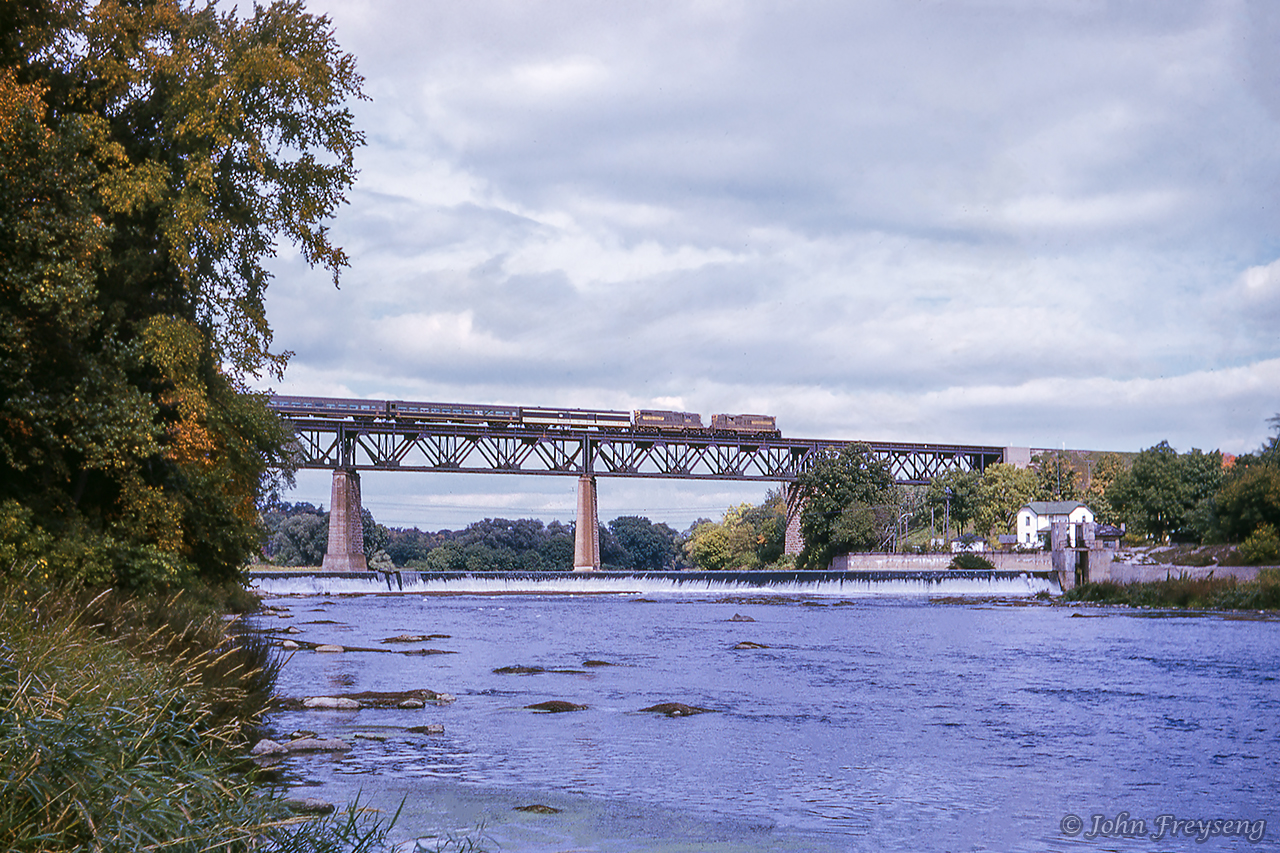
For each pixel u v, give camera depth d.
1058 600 85.75
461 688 25.77
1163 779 15.79
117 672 10.84
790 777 15.55
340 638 42.69
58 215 22.64
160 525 27.20
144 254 28.05
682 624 55.88
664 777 15.34
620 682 28.03
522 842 11.15
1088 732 20.27
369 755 16.12
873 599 90.38
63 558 22.25
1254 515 87.25
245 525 36.28
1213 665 34.41
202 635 18.12
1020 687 27.86
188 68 27.44
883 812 13.38
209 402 33.03
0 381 22.25
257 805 8.53
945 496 144.38
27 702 7.54
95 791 7.14
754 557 169.50
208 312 30.45
